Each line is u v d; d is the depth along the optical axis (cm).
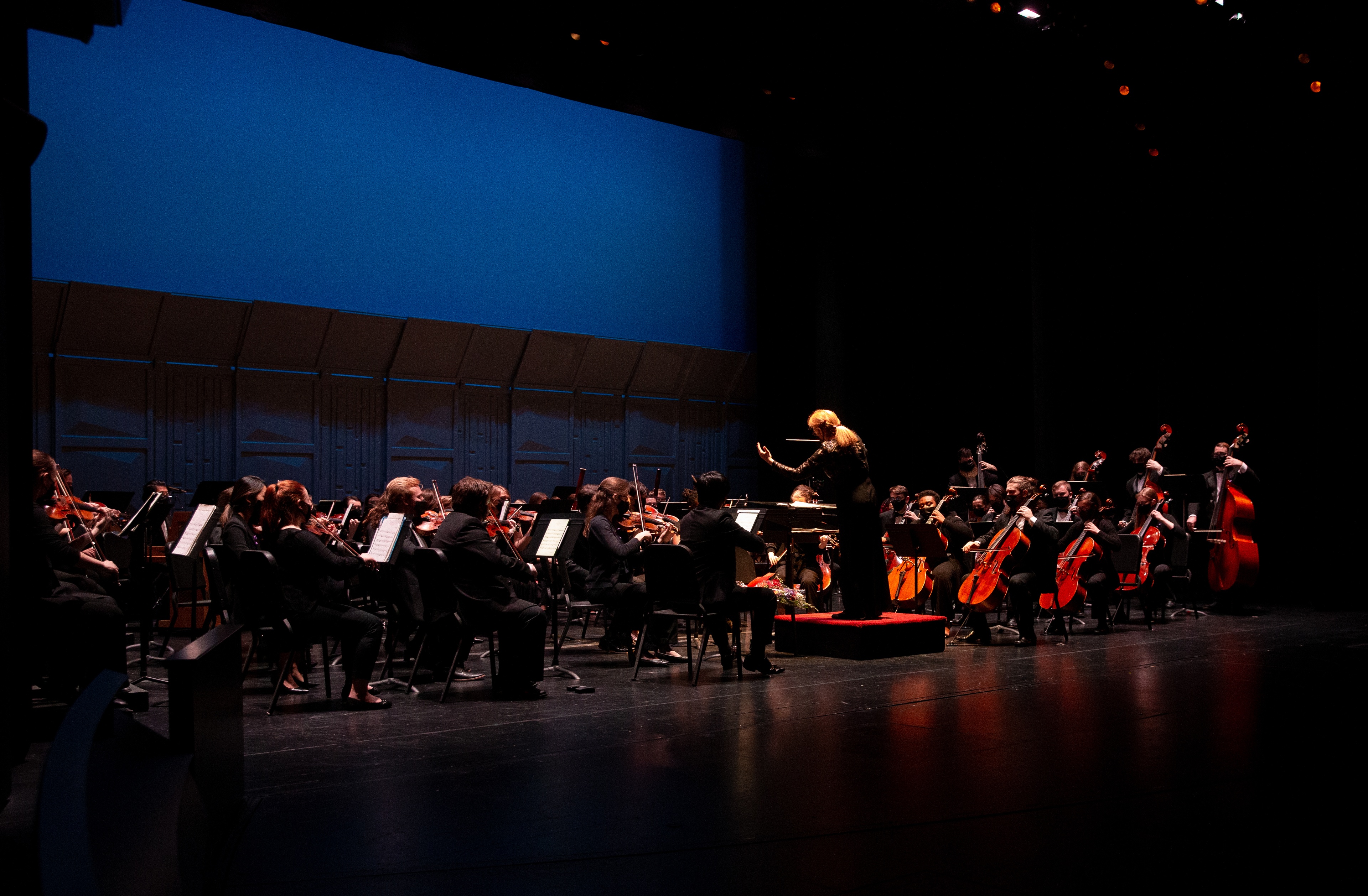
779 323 1418
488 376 1158
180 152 971
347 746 428
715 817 324
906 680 591
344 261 1070
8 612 347
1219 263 1130
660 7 838
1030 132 989
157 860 193
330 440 1056
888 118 967
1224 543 903
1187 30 862
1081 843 296
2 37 388
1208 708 494
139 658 676
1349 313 973
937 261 1342
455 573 539
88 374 920
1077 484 890
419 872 276
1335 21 835
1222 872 270
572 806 338
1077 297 1145
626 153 1284
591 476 1238
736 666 649
